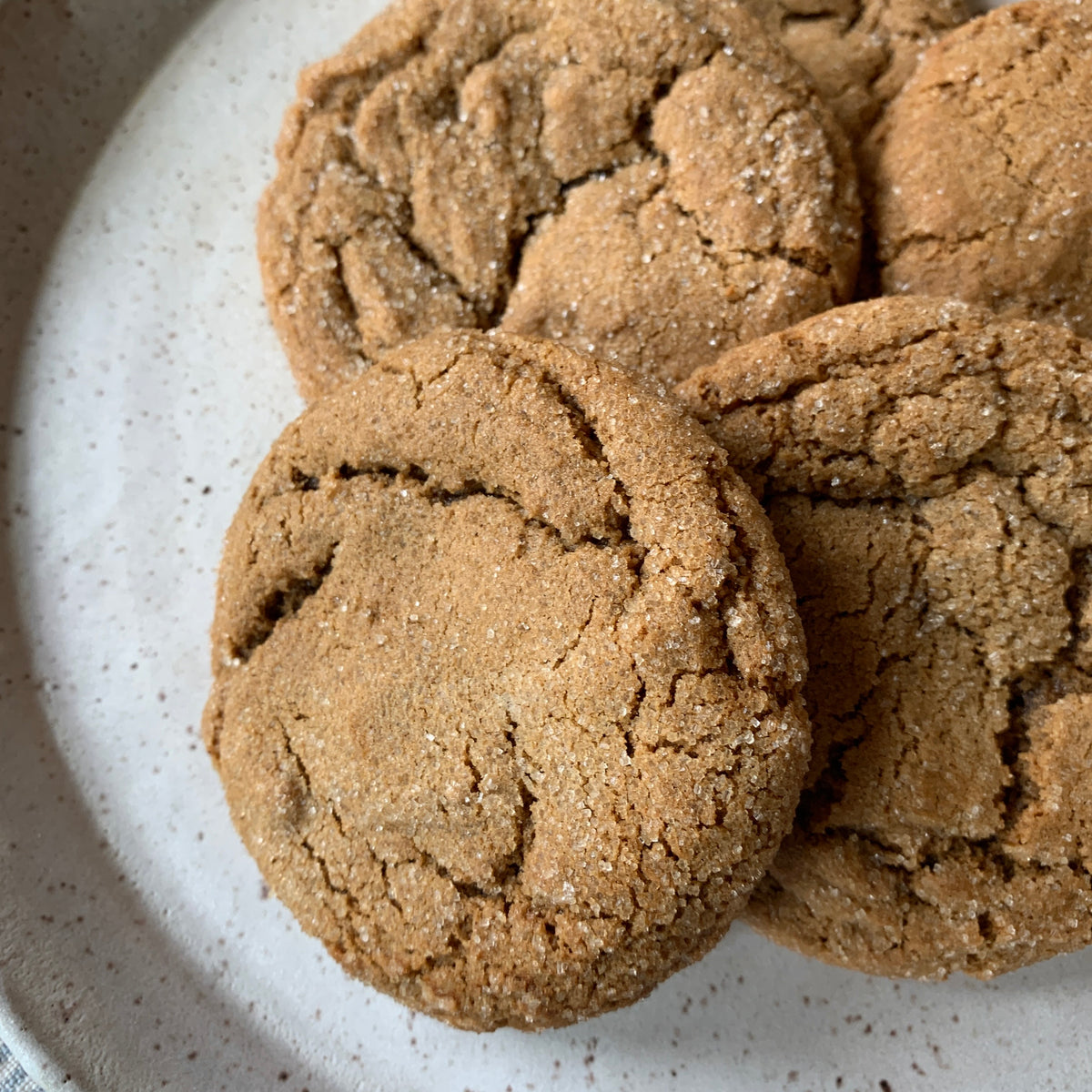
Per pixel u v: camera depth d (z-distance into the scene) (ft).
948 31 0.59
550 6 0.56
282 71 0.71
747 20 0.54
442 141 0.56
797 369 0.47
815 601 0.47
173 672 0.64
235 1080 0.57
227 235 0.69
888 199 0.54
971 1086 0.53
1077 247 0.51
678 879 0.43
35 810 0.62
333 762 0.49
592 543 0.46
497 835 0.46
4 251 0.69
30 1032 0.55
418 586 0.49
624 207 0.54
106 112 0.71
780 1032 0.55
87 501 0.67
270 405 0.67
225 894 0.60
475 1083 0.56
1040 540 0.46
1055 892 0.45
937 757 0.46
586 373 0.47
